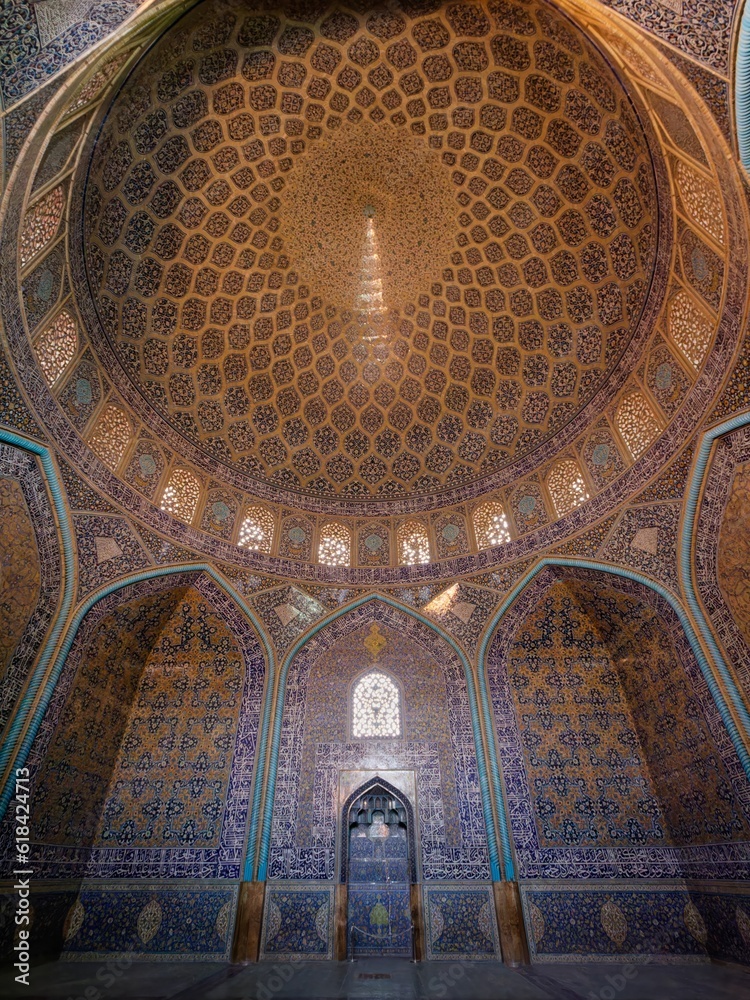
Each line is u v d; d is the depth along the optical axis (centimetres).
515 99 744
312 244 884
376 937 697
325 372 963
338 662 838
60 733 663
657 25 450
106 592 715
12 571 637
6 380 612
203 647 828
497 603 830
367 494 960
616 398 799
